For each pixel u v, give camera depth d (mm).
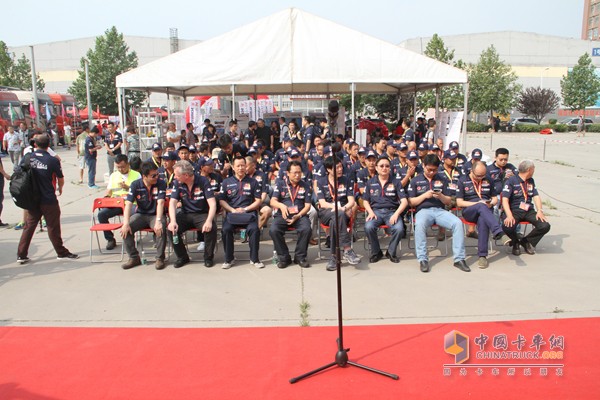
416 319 4719
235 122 11328
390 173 6918
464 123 11297
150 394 3500
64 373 3809
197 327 4598
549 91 53656
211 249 6465
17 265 6586
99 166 20141
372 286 5672
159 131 15102
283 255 6410
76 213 10031
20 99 28641
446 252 6902
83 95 44375
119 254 7098
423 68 10922
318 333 4438
